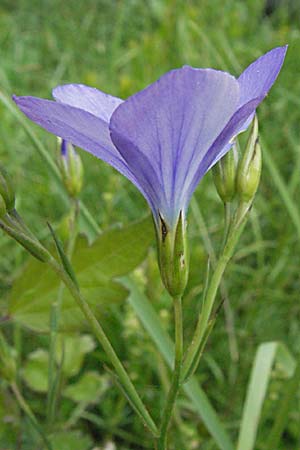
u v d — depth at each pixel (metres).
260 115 0.38
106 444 0.23
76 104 0.16
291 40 0.46
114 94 0.40
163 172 0.14
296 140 0.38
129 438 0.25
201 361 0.27
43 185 0.34
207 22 0.54
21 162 0.36
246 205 0.16
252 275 0.31
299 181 0.35
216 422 0.21
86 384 0.24
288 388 0.21
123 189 0.34
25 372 0.23
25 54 0.53
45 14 0.62
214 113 0.13
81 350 0.23
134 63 0.45
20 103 0.14
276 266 0.31
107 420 0.25
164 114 0.13
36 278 0.20
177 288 0.15
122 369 0.15
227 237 0.16
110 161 0.15
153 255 0.24
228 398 0.27
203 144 0.14
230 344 0.27
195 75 0.12
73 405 0.25
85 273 0.20
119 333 0.27
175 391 0.15
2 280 0.28
